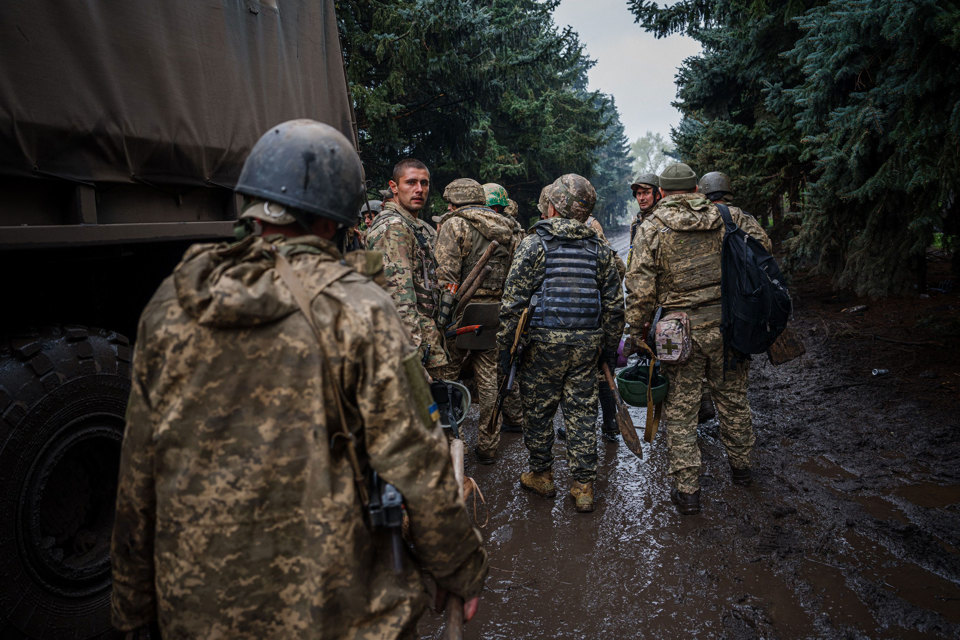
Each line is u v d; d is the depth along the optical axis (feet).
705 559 9.80
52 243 6.06
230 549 3.56
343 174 4.14
